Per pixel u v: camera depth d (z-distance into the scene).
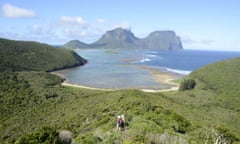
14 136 34.31
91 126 24.97
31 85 72.19
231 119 53.88
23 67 118.38
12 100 54.44
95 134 17.98
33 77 83.44
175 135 18.33
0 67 104.88
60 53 154.75
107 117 26.30
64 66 139.38
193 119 37.41
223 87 84.25
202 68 109.00
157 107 33.44
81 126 27.73
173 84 92.06
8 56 121.88
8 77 76.44
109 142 15.64
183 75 115.88
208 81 92.12
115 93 51.84
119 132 17.12
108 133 17.33
